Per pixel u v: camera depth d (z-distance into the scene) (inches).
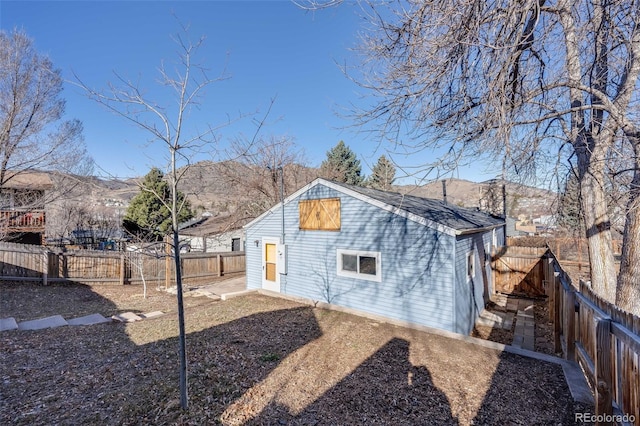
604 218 245.1
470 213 504.1
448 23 157.3
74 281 492.1
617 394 111.9
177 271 139.8
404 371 181.0
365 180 1192.8
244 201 843.4
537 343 287.0
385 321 285.4
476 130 176.7
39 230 684.7
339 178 1069.8
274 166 830.5
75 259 495.2
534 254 464.4
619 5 151.3
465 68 168.2
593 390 147.4
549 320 350.3
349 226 346.6
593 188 246.1
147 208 697.6
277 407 141.9
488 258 440.8
